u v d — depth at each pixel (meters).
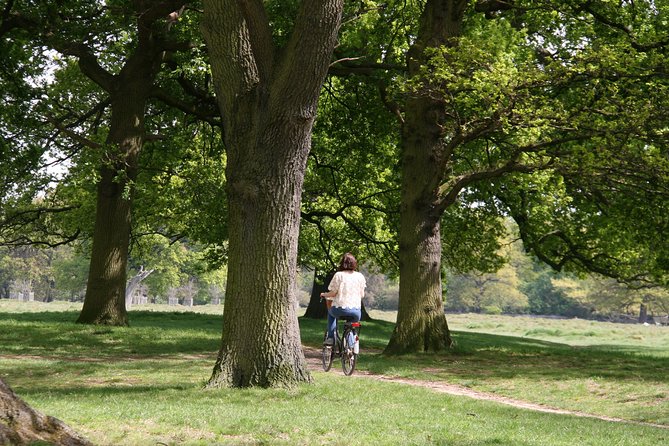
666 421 11.60
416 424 8.77
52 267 101.62
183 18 26.88
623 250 31.84
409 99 23.20
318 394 11.27
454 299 121.25
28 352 18.94
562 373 17.59
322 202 37.22
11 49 27.77
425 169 22.73
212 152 33.69
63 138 33.78
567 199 30.03
